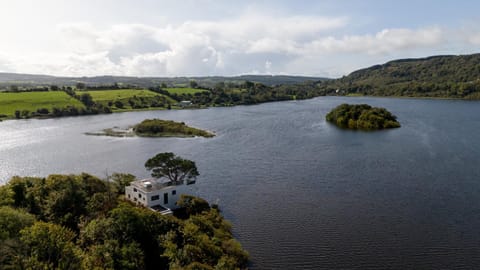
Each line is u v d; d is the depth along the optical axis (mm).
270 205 72500
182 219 62781
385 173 93938
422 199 74688
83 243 45281
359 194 78312
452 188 81125
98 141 147750
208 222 59031
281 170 98562
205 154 120938
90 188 64875
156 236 49156
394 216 66438
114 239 44594
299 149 126500
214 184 86312
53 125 193125
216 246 50812
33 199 58625
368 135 153375
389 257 52375
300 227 62281
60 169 103562
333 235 59219
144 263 43281
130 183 70438
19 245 36719
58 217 54344
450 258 51938
